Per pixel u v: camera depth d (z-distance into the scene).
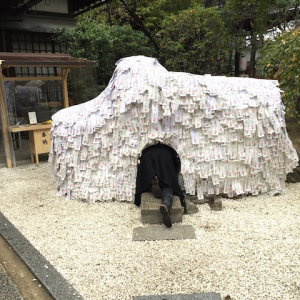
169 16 11.38
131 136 4.07
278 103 4.16
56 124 4.57
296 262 2.79
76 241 3.33
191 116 4.02
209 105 3.98
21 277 2.79
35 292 2.58
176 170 4.16
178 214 3.62
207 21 10.20
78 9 11.55
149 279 2.63
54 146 4.61
